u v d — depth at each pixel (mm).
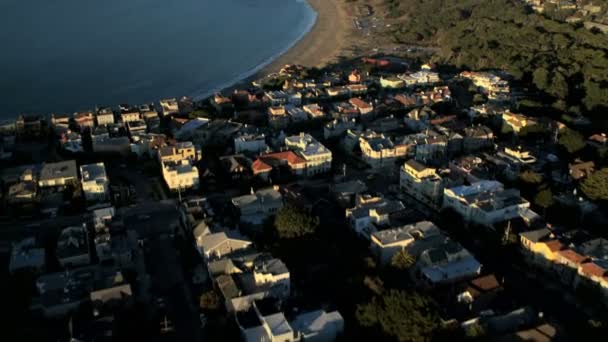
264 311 186500
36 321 194750
